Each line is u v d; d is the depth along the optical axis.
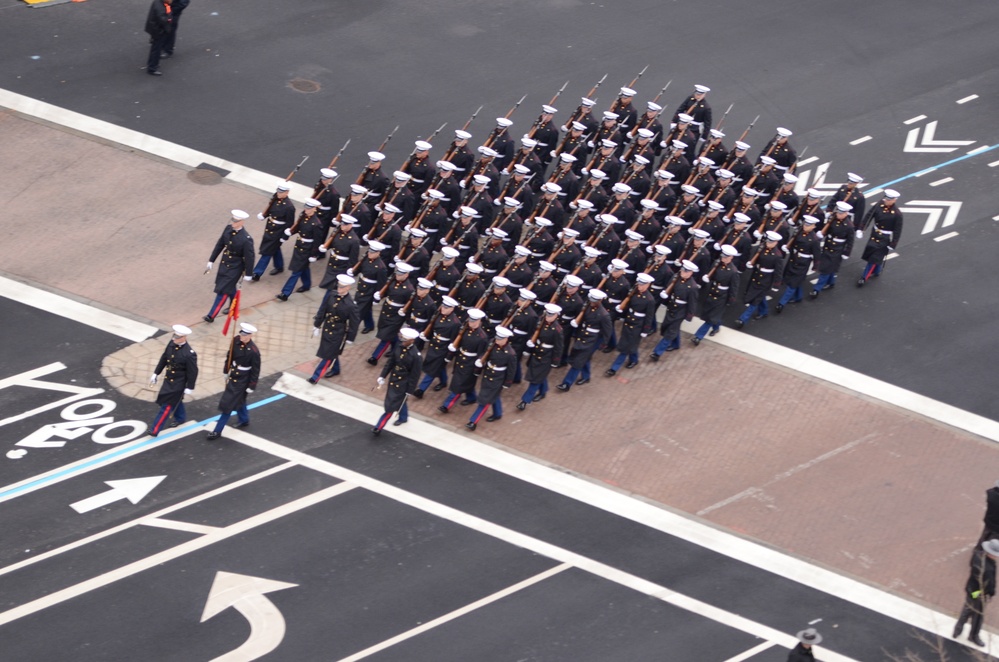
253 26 71.12
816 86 71.62
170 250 56.34
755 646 42.41
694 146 63.28
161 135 62.69
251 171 61.34
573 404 51.66
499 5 75.75
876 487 49.31
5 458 45.66
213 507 44.94
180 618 40.88
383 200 57.12
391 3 74.69
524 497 46.97
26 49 66.94
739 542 46.31
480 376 52.47
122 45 68.31
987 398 54.00
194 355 46.56
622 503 47.28
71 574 41.91
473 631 41.66
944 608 44.84
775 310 57.53
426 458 48.16
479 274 52.47
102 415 47.94
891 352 55.88
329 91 67.06
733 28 75.81
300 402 49.91
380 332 51.66
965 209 64.38
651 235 56.91
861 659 42.41
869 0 79.69
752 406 52.41
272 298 55.00
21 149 60.69
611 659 41.25
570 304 52.12
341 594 42.34
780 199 59.19
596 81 70.00
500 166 61.97
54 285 53.50
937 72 73.88
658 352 54.16
